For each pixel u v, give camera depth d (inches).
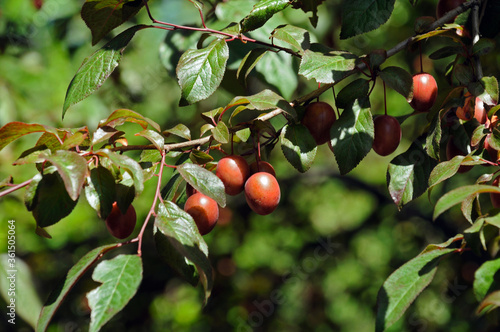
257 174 27.8
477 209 26.4
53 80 52.2
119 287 24.1
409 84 27.5
